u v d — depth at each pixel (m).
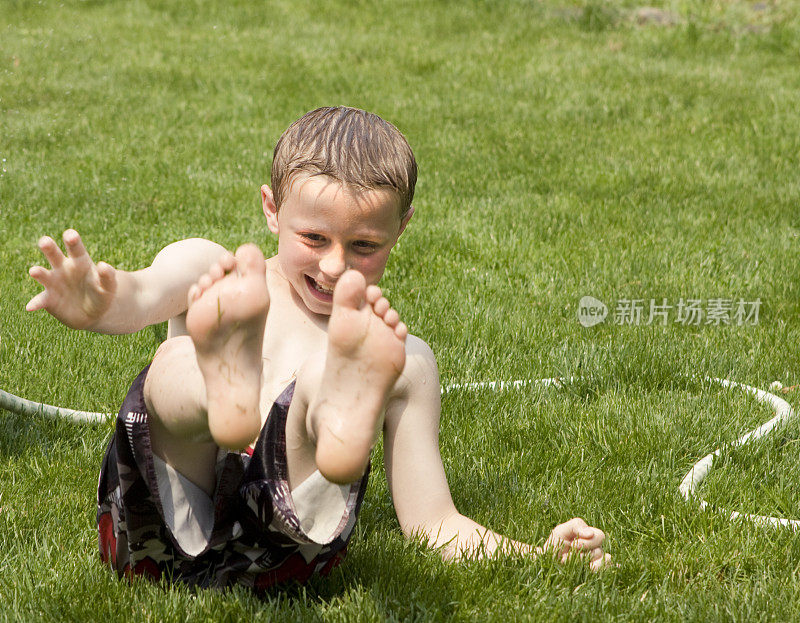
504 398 6.60
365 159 3.84
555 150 14.15
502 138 14.78
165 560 4.03
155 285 3.91
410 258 9.59
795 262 9.88
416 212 11.09
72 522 4.81
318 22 23.91
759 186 12.59
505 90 17.94
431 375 4.34
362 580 4.22
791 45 22.17
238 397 3.16
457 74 19.16
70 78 17.72
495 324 7.98
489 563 4.32
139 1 24.94
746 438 6.06
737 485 5.53
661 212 11.47
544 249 10.09
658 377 7.14
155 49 20.44
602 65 19.92
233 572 3.99
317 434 3.31
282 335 4.04
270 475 3.57
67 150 13.41
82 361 6.98
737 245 10.35
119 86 17.33
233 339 3.14
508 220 10.98
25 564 4.32
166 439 3.59
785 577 4.51
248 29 23.02
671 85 18.38
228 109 16.11
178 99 16.70
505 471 5.59
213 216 10.84
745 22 24.08
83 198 11.27
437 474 4.39
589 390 6.92
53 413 6.07
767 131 15.41
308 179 3.82
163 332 7.49
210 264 4.10
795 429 6.22
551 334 7.91
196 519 3.72
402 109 16.44
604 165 13.41
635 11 24.81
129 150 13.55
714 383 7.03
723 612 4.14
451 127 15.38
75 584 4.10
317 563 4.08
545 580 4.29
